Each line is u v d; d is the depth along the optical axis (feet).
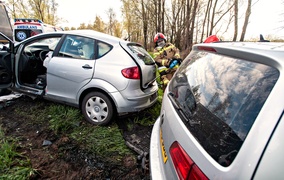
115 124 10.34
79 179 6.88
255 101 2.99
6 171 6.76
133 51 10.15
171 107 5.13
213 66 4.46
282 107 2.61
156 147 5.49
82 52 10.19
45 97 11.28
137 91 9.78
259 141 2.63
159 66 15.01
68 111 11.09
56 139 8.95
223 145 3.10
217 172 2.92
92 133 9.41
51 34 11.10
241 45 4.15
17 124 10.00
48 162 7.52
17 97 13.19
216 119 3.51
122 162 7.77
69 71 10.13
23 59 12.17
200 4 55.88
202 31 57.82
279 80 2.79
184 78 5.60
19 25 27.12
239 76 3.56
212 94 4.00
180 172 3.66
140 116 11.66
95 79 9.66
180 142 3.95
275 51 3.21
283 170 2.42
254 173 2.54
